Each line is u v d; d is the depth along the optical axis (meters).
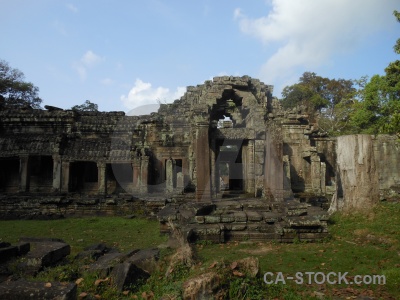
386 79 28.12
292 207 11.74
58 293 4.38
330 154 23.58
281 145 13.45
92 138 22.75
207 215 11.36
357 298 5.50
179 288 5.23
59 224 15.45
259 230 10.83
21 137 21.92
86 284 5.98
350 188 12.09
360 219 11.40
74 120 23.14
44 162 23.17
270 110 19.69
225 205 12.56
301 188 21.02
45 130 23.20
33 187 22.75
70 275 6.45
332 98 51.91
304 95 47.78
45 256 7.05
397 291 5.88
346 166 12.25
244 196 14.54
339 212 12.41
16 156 21.09
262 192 14.42
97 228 14.27
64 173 20.77
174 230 10.16
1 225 15.22
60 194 19.70
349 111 41.19
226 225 10.82
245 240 10.59
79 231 13.55
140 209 18.03
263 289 5.65
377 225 10.63
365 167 11.91
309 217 10.77
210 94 15.94
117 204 18.48
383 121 28.75
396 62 18.05
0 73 34.31
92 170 23.70
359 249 8.97
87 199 18.64
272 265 7.63
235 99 16.78
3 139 21.67
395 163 23.77
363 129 31.47
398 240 9.28
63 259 7.75
